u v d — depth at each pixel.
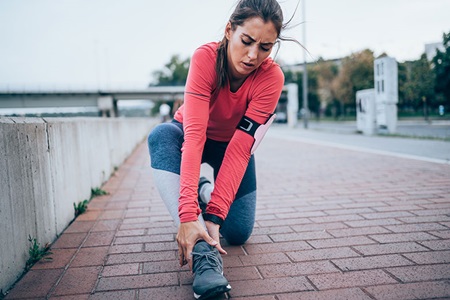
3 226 1.78
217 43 1.86
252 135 1.92
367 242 2.32
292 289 1.73
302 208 3.23
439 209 3.03
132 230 2.73
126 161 7.46
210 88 1.84
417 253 2.11
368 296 1.64
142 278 1.91
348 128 20.00
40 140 2.36
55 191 2.61
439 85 14.84
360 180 4.45
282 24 1.66
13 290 1.79
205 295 1.61
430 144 8.41
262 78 1.89
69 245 2.42
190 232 1.67
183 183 1.73
